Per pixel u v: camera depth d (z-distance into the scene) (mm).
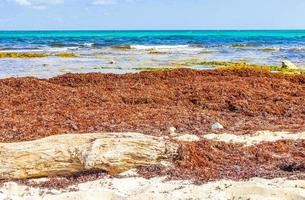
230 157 11086
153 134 13047
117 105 17047
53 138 10227
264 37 122688
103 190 8859
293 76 24641
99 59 45906
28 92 19266
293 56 50844
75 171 9906
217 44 80000
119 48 66625
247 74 24969
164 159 10398
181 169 10141
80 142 10203
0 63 40625
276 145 12047
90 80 23078
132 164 10094
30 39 98438
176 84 21703
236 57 49031
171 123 14250
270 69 34688
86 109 16219
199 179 9625
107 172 9977
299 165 10383
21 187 9266
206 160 10695
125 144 10109
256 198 8406
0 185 9297
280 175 9906
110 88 20688
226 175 9898
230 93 18609
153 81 22844
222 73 24922
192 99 18016
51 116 15023
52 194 8945
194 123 14539
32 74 32125
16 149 9789
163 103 17812
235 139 12672
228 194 8703
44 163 9766
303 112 16547
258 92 18781
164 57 48750
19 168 9672
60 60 44656
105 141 10055
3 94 18906
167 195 8570
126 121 14469
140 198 8430
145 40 94812
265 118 15875
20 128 13453
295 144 12281
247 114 16344
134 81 22891
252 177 9781
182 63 40812
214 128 14023
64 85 22594
